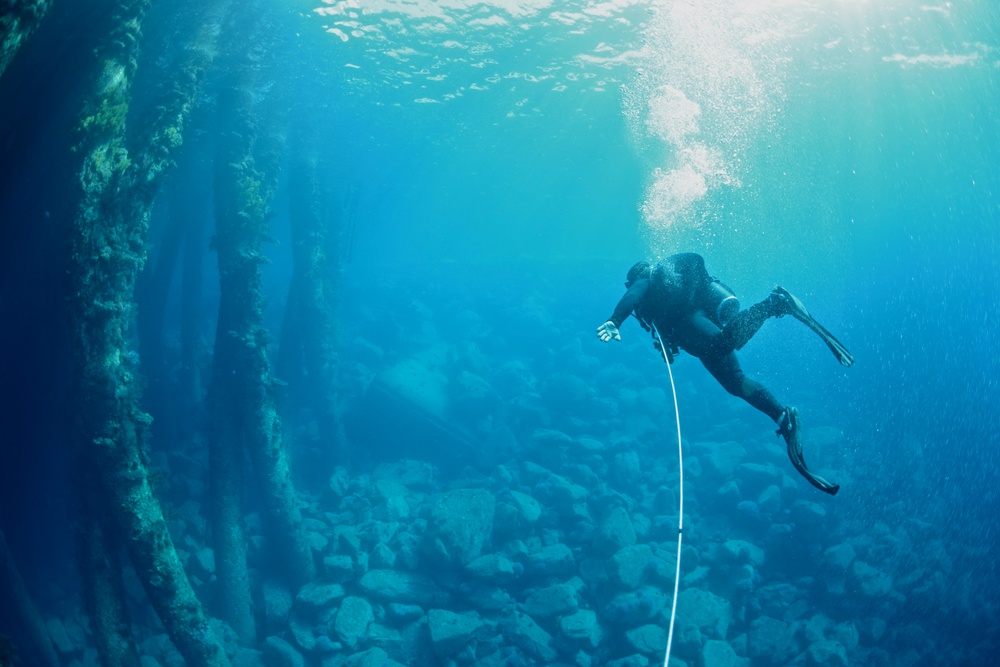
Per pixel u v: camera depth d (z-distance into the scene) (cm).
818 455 2191
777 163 4162
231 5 1401
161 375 2184
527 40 2267
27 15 578
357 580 1465
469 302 3697
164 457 1683
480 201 6178
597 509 1777
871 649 1497
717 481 1989
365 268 4784
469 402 2303
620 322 421
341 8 1845
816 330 374
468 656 1319
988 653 1505
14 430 1302
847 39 2377
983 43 2439
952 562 1778
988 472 2355
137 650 1122
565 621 1370
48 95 981
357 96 2519
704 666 1339
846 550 1672
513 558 1529
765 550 1745
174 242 2258
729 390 408
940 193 4778
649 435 2302
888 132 3638
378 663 1271
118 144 957
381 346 2973
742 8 2111
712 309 429
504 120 3105
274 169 1766
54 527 1376
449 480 2136
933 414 2830
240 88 1557
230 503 1391
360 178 4519
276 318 3691
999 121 3375
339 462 2050
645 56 2428
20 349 1277
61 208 1038
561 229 7894
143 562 1021
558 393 2334
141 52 1258
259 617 1417
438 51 2288
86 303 960
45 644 1155
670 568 1518
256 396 1398
